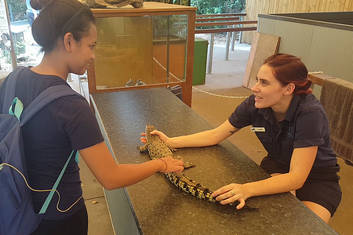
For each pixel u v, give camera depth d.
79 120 0.98
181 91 2.89
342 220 2.33
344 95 2.41
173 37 2.87
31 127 1.00
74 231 1.21
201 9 9.76
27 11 4.06
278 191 1.33
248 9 8.77
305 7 7.08
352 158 2.47
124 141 1.74
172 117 2.07
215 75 6.11
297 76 1.47
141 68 2.90
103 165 1.04
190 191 1.30
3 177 0.96
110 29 2.61
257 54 5.22
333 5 6.50
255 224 1.16
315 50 4.33
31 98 1.01
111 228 2.21
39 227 1.11
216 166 1.53
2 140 1.00
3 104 1.10
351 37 3.82
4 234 1.03
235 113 1.75
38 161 1.04
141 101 2.35
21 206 1.01
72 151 1.07
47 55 1.03
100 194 2.57
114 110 2.16
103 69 2.74
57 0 0.99
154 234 1.10
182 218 1.18
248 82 5.36
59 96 0.97
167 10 2.68
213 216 1.19
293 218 1.19
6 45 3.91
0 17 3.80
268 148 1.78
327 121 1.57
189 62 3.00
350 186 2.75
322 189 1.64
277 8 7.79
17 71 1.10
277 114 1.63
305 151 1.43
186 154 1.64
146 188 1.35
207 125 1.97
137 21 2.67
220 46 8.63
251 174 1.47
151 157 1.54
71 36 0.97
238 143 3.47
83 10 1.00
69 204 1.14
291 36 4.66
